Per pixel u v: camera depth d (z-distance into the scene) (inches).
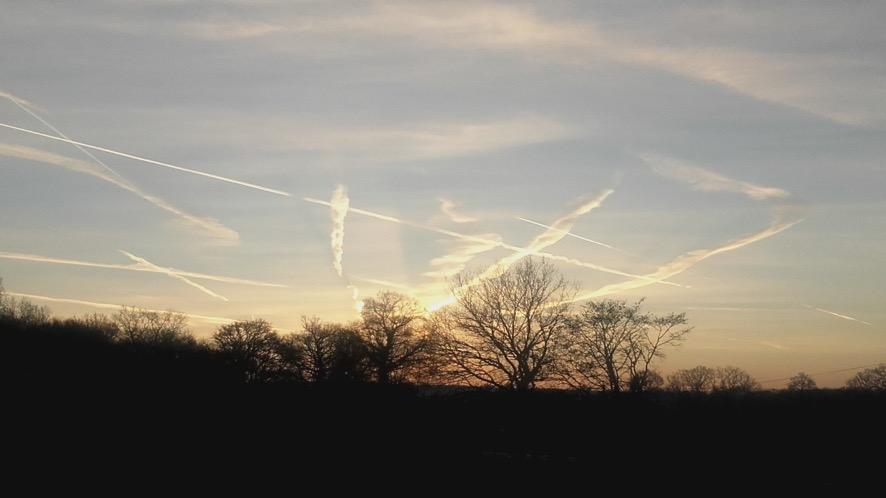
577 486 1652.3
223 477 1443.2
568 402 1946.4
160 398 1668.3
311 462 1512.1
